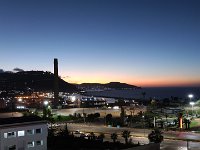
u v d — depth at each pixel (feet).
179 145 333.62
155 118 502.79
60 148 325.62
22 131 281.95
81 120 597.11
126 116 587.68
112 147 323.98
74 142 347.97
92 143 343.87
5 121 286.46
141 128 472.03
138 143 338.95
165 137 382.01
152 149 187.42
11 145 274.98
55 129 450.71
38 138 291.17
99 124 537.24
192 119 535.19
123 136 358.43
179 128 449.48
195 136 389.80
